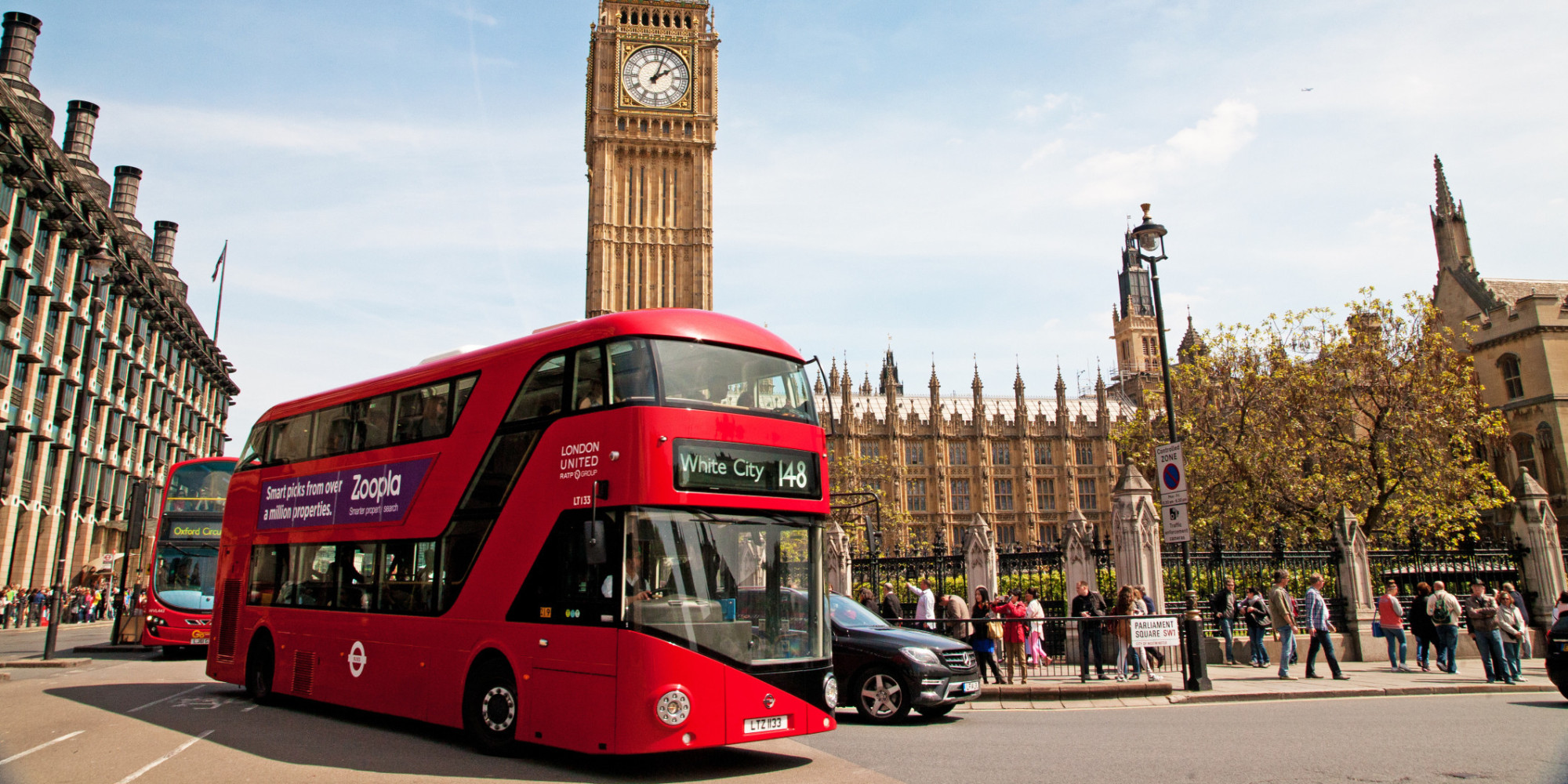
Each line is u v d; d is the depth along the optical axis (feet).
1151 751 35.14
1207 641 71.15
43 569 140.46
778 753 36.09
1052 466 263.90
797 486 34.22
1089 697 51.93
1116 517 72.13
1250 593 68.33
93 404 157.17
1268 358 113.70
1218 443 113.29
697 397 32.63
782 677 31.78
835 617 48.39
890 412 250.57
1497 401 149.48
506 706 34.24
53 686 56.65
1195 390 119.24
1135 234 64.44
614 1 262.67
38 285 129.49
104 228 151.33
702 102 262.26
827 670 33.12
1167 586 76.38
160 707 47.44
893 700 43.98
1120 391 305.53
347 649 41.88
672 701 29.37
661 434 31.22
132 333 173.27
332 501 45.19
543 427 34.65
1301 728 40.75
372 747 36.83
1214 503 111.75
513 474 35.42
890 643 44.83
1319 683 57.82
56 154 128.98
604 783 30.78
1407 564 80.48
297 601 46.34
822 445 35.78
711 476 31.96
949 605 58.13
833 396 260.83
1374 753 34.40
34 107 146.20
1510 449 146.20
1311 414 109.91
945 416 268.41
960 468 256.52
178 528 78.23
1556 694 54.39
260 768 32.35
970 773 31.55
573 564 32.14
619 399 31.99
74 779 30.32
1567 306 142.51
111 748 35.76
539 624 32.81
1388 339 106.11
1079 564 74.23
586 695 30.60
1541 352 141.59
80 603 142.82
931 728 42.50
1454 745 36.19
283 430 51.26
